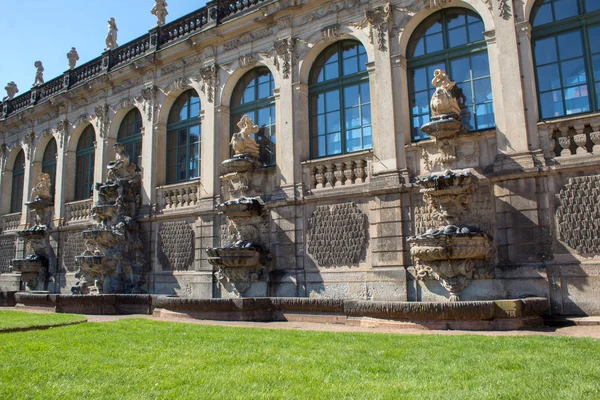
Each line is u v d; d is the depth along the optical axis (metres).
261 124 17.39
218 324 12.62
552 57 12.59
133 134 21.58
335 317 12.79
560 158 11.76
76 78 24.42
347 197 14.55
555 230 11.59
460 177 12.01
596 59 12.05
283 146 16.00
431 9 14.11
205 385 5.75
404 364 6.74
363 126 15.18
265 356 7.51
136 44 21.62
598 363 6.45
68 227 22.83
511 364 6.52
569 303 11.19
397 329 10.90
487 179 12.40
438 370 6.34
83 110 23.58
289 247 15.30
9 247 26.48
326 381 5.86
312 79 16.38
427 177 12.44
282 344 8.64
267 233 15.94
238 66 17.73
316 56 16.36
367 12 14.86
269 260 15.64
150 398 5.29
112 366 6.95
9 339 9.69
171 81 19.84
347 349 7.99
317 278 14.75
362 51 15.52
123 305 17.06
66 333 10.51
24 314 15.31
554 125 11.95
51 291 23.12
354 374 6.23
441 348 7.87
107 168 20.88
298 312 13.51
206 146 18.06
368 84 15.26
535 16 12.95
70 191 23.80
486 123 13.23
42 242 23.91
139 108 20.80
